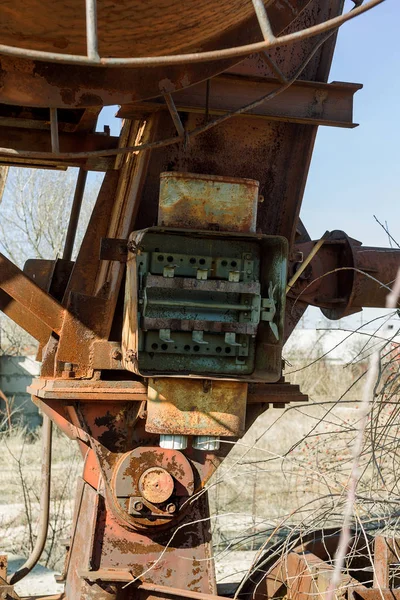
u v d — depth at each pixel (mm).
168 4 2961
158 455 3926
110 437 3959
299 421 12344
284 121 4219
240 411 3814
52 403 4262
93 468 4340
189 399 3758
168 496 3840
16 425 14594
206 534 4043
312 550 4051
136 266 3689
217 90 4082
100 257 3879
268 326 3941
